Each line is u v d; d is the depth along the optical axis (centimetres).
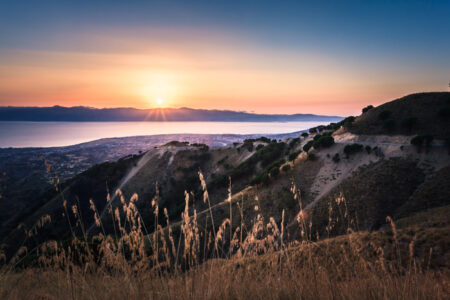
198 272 211
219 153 15300
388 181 5325
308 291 205
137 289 199
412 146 6391
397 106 8794
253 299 200
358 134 8362
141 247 216
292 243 258
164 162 14488
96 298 202
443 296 194
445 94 8162
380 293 201
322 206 4447
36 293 224
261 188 6919
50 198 6234
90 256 230
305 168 7331
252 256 243
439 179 5000
